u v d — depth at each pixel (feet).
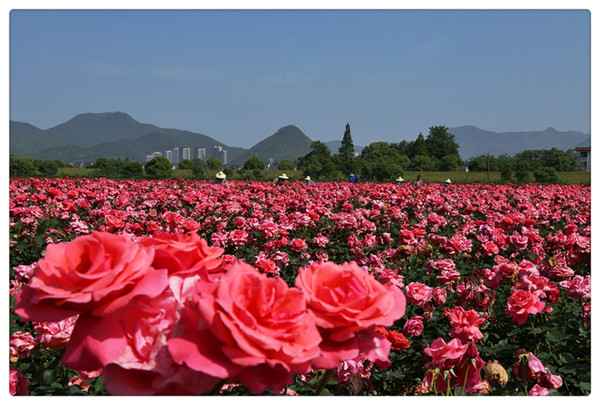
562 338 8.94
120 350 3.17
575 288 9.43
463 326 6.75
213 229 21.56
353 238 16.62
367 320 3.49
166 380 3.10
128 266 3.30
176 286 3.48
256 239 17.83
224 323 3.01
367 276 3.81
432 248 14.30
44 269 3.23
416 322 8.71
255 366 3.15
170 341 3.10
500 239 15.97
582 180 126.82
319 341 3.25
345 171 220.64
